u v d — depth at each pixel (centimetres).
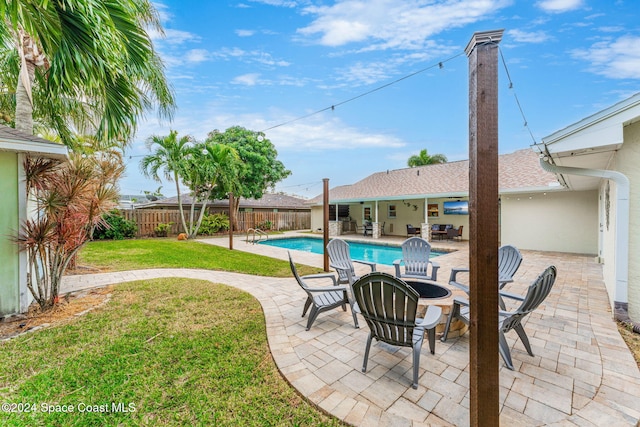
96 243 1209
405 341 253
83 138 821
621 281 377
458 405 218
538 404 216
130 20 362
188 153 1420
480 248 159
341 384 243
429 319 269
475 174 159
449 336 333
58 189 409
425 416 206
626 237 375
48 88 379
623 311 374
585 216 970
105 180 460
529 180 1057
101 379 249
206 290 527
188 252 1012
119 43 335
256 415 208
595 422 197
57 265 430
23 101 542
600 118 338
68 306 437
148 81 658
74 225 429
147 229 1532
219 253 1005
